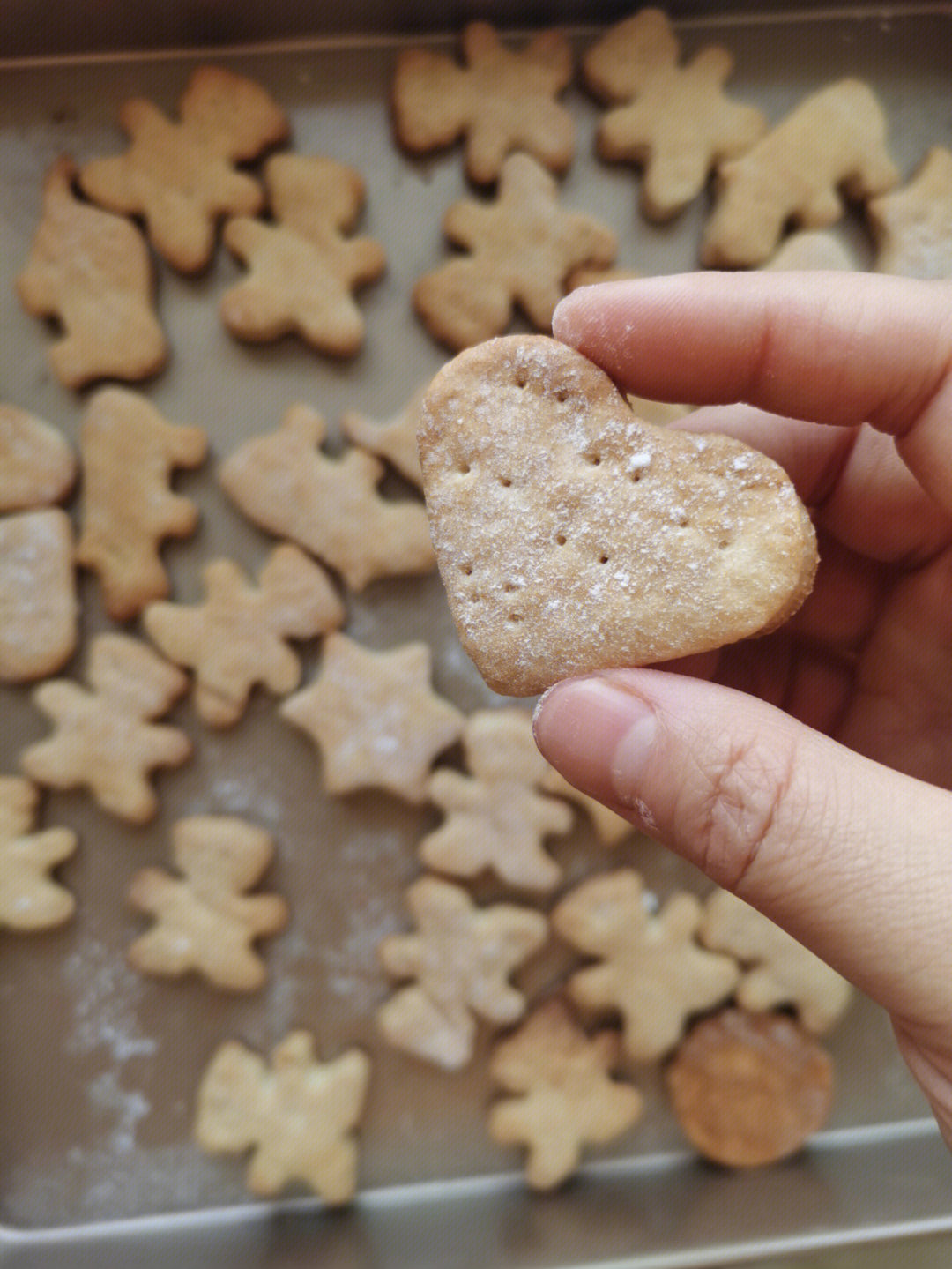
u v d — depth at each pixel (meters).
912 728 0.17
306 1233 0.21
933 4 0.22
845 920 0.11
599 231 0.21
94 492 0.21
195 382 0.22
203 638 0.21
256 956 0.21
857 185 0.21
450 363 0.12
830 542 0.16
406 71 0.21
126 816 0.21
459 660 0.22
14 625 0.21
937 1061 0.13
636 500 0.12
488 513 0.12
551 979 0.22
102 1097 0.22
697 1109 0.21
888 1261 0.21
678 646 0.12
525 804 0.21
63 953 0.22
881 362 0.13
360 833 0.22
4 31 0.21
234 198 0.21
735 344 0.13
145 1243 0.21
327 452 0.22
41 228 0.21
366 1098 0.22
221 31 0.21
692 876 0.22
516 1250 0.21
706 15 0.22
